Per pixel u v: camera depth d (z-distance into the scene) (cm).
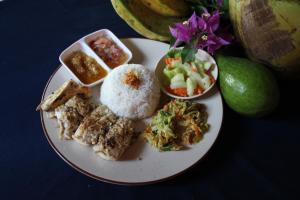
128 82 46
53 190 41
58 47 54
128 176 40
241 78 42
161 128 43
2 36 56
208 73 47
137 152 43
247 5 40
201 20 46
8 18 58
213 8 51
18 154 44
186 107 45
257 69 42
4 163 43
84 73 50
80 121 45
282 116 45
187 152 42
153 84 47
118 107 46
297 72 44
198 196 39
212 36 46
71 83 47
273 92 42
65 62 51
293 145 42
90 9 58
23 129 46
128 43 53
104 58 51
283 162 41
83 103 46
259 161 41
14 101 49
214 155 42
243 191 39
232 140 43
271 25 39
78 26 56
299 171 40
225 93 44
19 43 55
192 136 43
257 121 45
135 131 45
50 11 58
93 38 52
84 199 40
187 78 48
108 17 57
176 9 52
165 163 41
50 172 42
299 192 39
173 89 48
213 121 44
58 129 45
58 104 46
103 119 44
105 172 41
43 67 52
